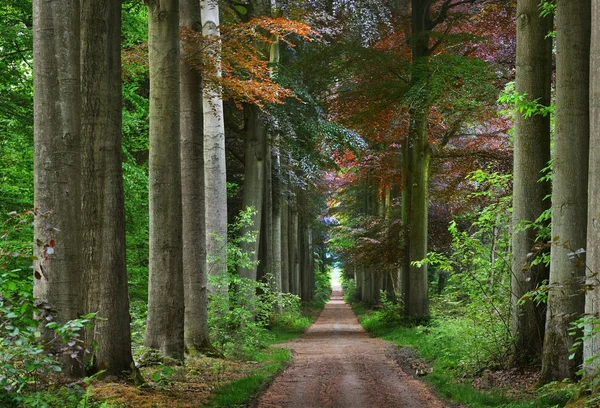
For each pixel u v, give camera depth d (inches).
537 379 438.6
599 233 317.4
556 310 404.5
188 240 607.8
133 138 877.2
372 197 1828.2
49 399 263.3
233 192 1207.6
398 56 1039.0
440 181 1277.1
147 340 520.7
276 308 1359.5
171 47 509.4
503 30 968.3
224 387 425.4
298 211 1723.7
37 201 319.3
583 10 395.9
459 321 658.8
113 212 394.3
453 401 397.4
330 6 1003.3
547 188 482.6
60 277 317.1
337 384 495.2
